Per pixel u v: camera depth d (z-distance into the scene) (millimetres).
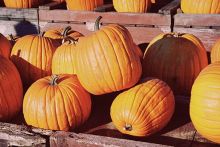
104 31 2410
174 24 3902
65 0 4809
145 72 2939
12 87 2637
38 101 2424
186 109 2703
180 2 4320
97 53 2359
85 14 4207
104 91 2465
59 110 2395
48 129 2281
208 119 2193
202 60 2926
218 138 2225
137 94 2330
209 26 3785
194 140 2361
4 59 2705
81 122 2516
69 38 3020
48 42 3082
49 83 2531
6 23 4555
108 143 2057
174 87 2867
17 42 3143
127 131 2344
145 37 4043
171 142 2352
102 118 2648
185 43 2893
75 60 2527
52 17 4348
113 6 4430
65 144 2141
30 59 3006
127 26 4082
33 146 2201
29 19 4453
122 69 2355
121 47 2365
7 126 2260
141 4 4160
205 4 3857
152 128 2328
